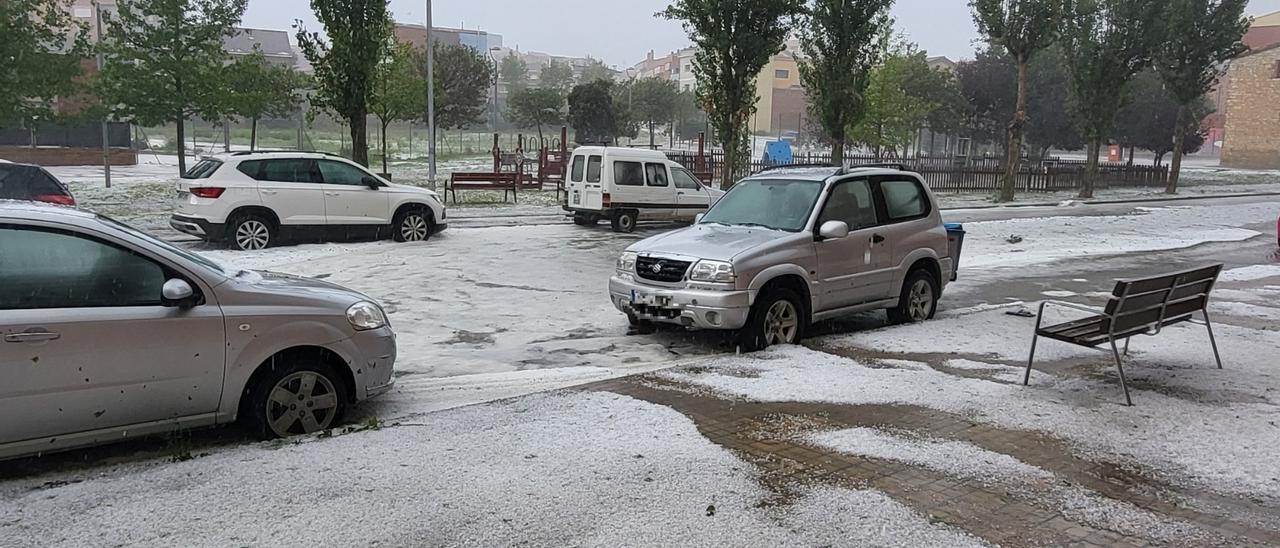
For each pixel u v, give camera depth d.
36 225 4.91
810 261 8.47
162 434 5.32
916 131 51.50
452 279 12.47
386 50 31.17
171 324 5.14
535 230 19.28
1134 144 46.94
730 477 4.77
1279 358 7.93
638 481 4.68
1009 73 48.03
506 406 6.02
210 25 24.42
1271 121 61.56
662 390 6.52
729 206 9.41
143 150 49.59
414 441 5.25
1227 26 33.94
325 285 6.21
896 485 4.73
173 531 4.00
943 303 11.36
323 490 4.48
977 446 5.39
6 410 4.73
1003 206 28.89
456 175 25.23
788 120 101.25
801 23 24.73
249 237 15.06
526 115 60.25
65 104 29.52
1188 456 5.28
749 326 8.09
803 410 6.07
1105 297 11.91
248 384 5.48
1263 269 14.72
